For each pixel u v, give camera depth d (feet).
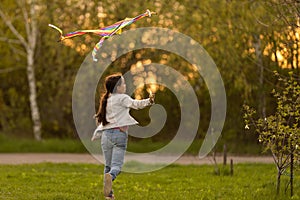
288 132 36.19
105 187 32.17
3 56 86.12
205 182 46.62
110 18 78.28
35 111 83.87
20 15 84.33
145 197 38.34
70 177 48.55
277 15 51.24
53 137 85.66
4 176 48.44
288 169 50.52
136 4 74.23
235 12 66.59
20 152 76.64
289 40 58.18
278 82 65.36
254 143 71.77
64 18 80.74
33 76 83.71
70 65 83.05
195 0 70.95
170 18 71.00
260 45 65.82
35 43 83.56
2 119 87.51
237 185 44.50
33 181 45.83
